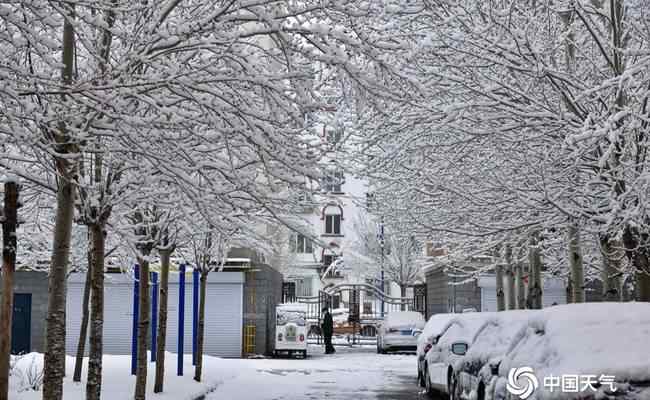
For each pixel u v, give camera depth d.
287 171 10.07
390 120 14.35
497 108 14.19
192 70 8.70
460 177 15.57
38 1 7.87
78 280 29.72
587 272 24.45
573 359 7.64
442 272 34.47
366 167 15.38
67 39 9.29
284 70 10.34
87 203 11.33
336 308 59.97
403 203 17.53
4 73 7.84
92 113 9.01
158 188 11.72
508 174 14.97
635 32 14.10
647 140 13.29
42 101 9.20
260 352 30.58
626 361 7.36
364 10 8.88
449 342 16.17
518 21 14.69
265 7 8.95
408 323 33.44
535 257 20.25
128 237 13.14
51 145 8.99
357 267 56.91
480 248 21.22
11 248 8.20
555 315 8.63
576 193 13.77
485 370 10.73
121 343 30.00
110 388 16.70
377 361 29.64
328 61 8.66
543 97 13.75
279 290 37.88
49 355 9.40
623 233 13.45
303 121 8.90
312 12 9.20
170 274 30.11
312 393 18.38
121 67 8.38
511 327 11.28
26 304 29.06
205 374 21.17
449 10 13.55
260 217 14.66
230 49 8.56
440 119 14.66
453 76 14.13
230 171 9.32
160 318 16.94
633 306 8.54
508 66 13.76
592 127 12.33
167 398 15.91
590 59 14.15
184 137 9.04
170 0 8.63
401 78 9.19
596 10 13.97
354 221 56.94
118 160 10.25
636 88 12.98
